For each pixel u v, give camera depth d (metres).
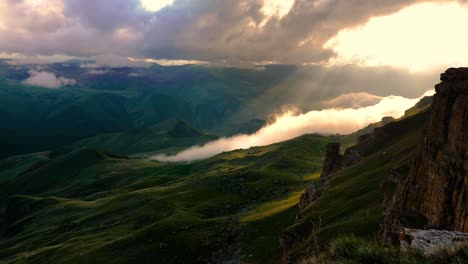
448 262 15.88
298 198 166.62
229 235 141.75
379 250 17.23
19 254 180.00
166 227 154.62
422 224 58.69
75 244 162.88
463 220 50.16
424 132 69.12
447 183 55.75
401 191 68.38
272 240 124.19
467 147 54.81
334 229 73.62
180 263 129.88
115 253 140.12
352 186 104.56
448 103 62.88
